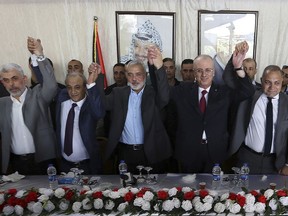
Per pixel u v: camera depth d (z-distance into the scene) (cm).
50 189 205
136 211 184
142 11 415
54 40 425
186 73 390
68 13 419
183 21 417
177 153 271
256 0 412
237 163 271
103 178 233
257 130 255
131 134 271
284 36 422
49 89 264
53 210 191
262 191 194
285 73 381
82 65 407
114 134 271
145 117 265
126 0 415
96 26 410
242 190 199
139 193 191
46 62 260
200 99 262
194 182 221
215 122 258
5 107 265
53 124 310
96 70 251
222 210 181
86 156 264
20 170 274
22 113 264
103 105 259
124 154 275
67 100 265
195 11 415
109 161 305
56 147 277
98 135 352
